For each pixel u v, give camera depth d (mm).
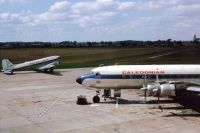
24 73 77125
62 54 160500
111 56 137875
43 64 79625
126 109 34906
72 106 37156
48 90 50219
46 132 26562
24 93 47438
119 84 38312
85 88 52219
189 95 38812
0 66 95375
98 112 33625
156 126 27875
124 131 26422
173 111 33812
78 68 89625
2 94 46719
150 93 34969
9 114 33406
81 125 28531
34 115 32750
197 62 101562
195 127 27469
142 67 38875
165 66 39219
